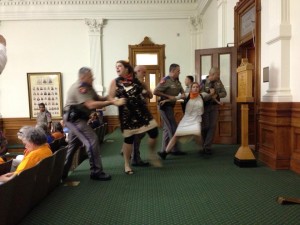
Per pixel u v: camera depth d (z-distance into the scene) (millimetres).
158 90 4121
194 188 2893
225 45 6410
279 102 3502
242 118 3721
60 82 9242
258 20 4465
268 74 3934
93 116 6008
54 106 9320
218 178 3215
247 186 2918
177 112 8125
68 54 9234
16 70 9266
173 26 9195
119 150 5164
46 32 9195
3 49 1879
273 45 3781
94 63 9133
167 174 3420
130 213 2322
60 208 2447
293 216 2201
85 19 9086
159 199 2615
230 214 2256
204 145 4461
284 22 3574
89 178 3324
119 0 9062
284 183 2998
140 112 3395
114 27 9195
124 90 3312
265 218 2172
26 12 9094
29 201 2309
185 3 9117
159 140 6102
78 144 3438
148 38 9180
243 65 3689
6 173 2539
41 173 2434
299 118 3324
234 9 5625
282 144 3529
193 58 9180
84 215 2301
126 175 3418
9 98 9312
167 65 9234
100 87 9117
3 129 9328
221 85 4625
